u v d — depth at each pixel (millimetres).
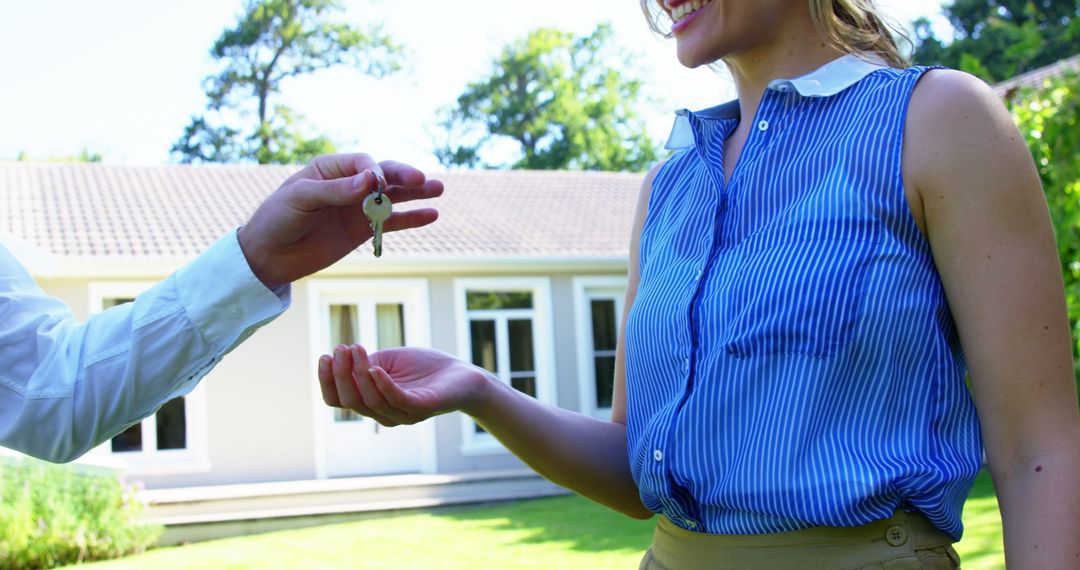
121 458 12539
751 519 1298
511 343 14422
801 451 1256
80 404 1374
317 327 13367
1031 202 1256
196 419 12773
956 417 1271
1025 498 1203
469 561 8445
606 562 8000
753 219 1396
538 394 14352
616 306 14977
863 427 1252
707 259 1413
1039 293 1233
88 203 14867
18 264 1484
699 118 1586
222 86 33281
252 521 11516
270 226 1395
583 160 35812
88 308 12547
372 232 1478
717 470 1319
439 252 14125
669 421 1363
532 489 12891
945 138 1264
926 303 1271
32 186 15336
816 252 1293
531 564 8109
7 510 9500
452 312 13984
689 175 1617
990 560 6488
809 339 1266
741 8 1452
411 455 13812
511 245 14797
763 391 1291
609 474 1639
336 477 13469
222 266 1392
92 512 10055
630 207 17297
